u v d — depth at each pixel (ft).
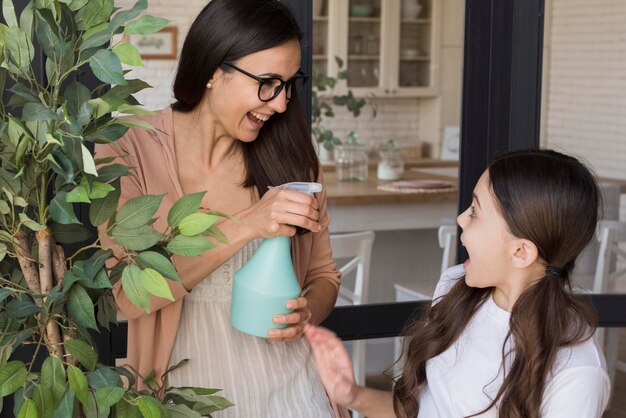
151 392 5.41
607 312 8.30
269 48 5.13
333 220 13.60
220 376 5.52
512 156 4.97
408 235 13.70
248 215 5.12
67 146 3.99
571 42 11.75
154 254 4.20
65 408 4.14
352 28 23.97
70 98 4.09
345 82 23.91
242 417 5.52
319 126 16.34
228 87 5.25
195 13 8.25
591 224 4.85
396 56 24.64
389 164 15.78
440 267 13.69
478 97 7.59
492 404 4.86
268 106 5.25
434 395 5.22
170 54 14.25
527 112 7.68
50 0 4.12
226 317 5.57
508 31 7.59
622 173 11.30
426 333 5.36
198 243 4.19
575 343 4.79
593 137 11.53
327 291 6.15
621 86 11.50
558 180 4.77
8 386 4.03
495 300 5.18
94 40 4.06
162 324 5.44
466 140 7.64
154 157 5.57
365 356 9.17
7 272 4.62
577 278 8.82
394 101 25.03
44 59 6.05
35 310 4.15
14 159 4.21
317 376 5.88
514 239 4.83
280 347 5.68
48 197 5.73
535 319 4.79
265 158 5.75
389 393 5.64
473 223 4.98
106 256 4.28
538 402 4.72
